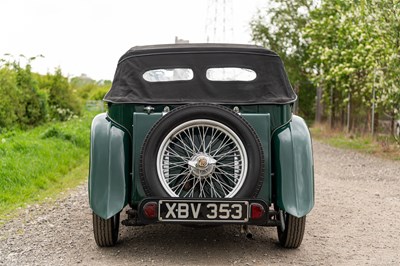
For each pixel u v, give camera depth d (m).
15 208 8.35
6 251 6.06
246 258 5.87
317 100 31.72
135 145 5.68
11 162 10.45
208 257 5.89
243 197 5.44
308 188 5.62
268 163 5.66
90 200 5.57
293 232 5.99
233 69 6.15
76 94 28.42
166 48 6.16
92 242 6.45
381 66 16.23
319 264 5.72
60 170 11.81
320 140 23.45
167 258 5.84
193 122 5.49
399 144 17.19
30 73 21.84
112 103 5.95
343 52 18.12
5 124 18.86
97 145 5.73
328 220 7.80
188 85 6.12
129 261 5.71
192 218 5.41
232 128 5.49
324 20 21.06
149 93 6.10
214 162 5.46
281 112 5.95
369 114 21.45
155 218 5.41
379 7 15.33
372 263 5.78
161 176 5.46
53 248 6.18
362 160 15.41
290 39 33.81
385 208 8.67
